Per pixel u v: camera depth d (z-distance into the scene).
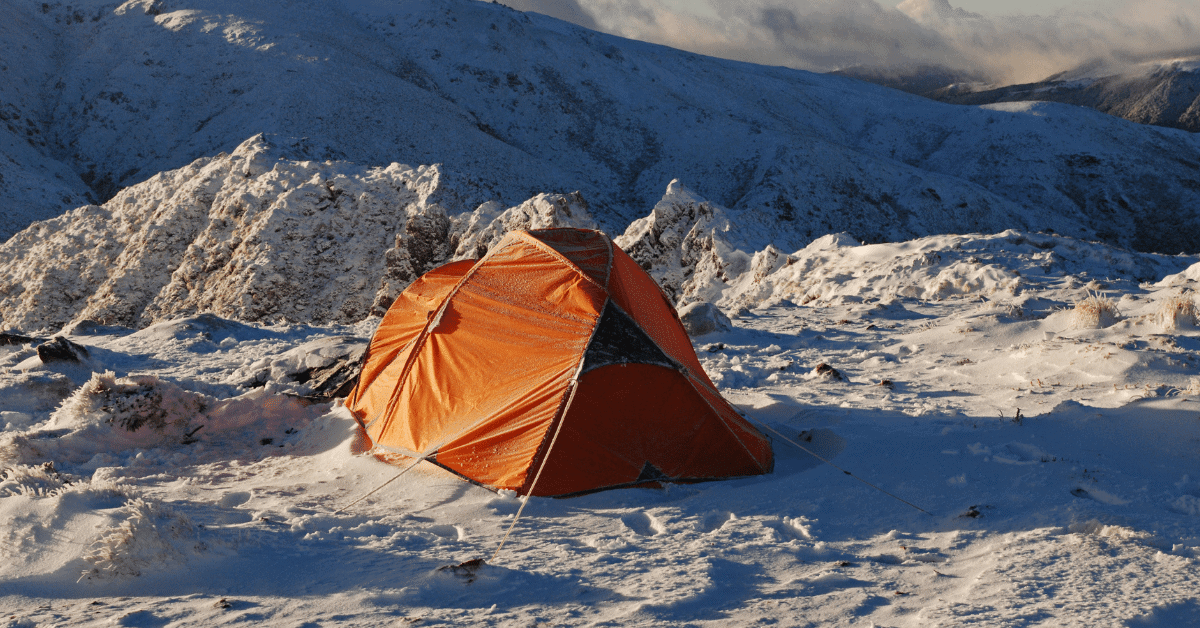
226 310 49.38
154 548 3.79
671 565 3.89
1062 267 18.77
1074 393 7.21
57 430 7.25
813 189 130.00
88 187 119.44
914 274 18.98
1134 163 157.75
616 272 6.60
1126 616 2.97
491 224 44.62
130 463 6.92
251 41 147.88
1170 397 6.22
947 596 3.38
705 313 13.57
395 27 184.88
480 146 129.50
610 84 180.75
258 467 6.82
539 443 5.72
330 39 163.88
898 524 4.59
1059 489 4.81
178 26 154.25
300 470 6.57
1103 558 3.67
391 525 4.79
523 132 157.25
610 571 3.83
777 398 8.08
